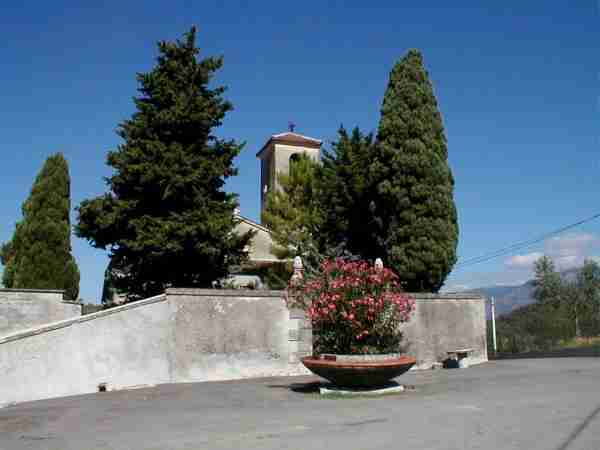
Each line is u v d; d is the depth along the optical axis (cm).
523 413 920
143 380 1483
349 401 1140
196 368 1556
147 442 790
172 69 2230
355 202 2512
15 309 1881
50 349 1355
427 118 2277
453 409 989
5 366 1281
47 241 2655
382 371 1203
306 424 887
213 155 2217
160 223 2027
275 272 2636
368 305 1262
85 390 1395
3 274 2747
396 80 2331
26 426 968
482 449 675
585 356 2155
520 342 2569
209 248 2034
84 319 1417
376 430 816
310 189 2762
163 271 2125
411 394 1225
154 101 2236
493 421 855
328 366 1213
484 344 2103
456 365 1933
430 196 2180
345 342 1309
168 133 2167
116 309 1466
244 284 2964
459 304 2050
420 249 2131
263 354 1647
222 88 2305
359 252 2528
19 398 1290
